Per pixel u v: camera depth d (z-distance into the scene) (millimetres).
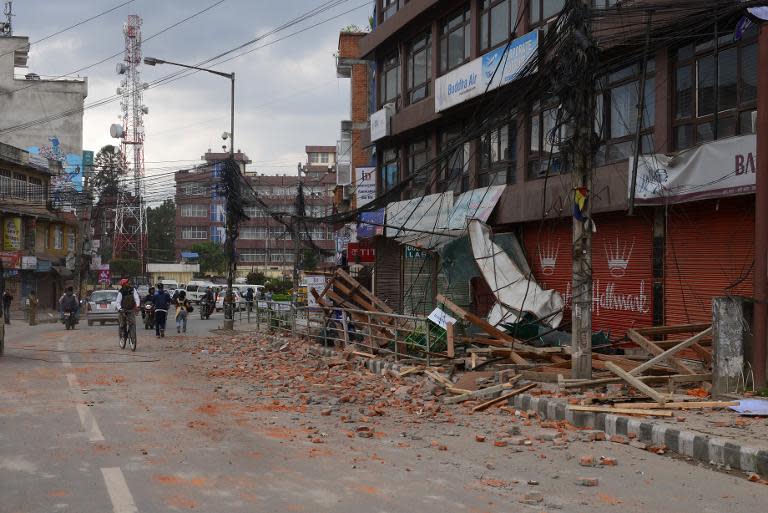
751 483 6090
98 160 76062
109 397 10109
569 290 16469
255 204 25547
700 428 7422
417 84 23422
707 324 11992
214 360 16062
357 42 41250
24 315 42312
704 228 12812
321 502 5195
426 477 6012
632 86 14414
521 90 11664
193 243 88125
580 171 10633
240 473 5977
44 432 7539
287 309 21516
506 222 17953
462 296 19078
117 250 74062
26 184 46812
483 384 10711
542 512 5105
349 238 35844
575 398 9273
